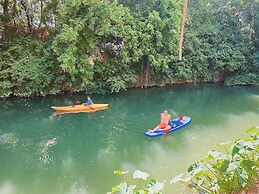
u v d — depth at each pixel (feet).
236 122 36.76
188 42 59.16
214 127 34.60
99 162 25.75
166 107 44.01
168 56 55.26
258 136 15.46
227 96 52.34
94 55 49.14
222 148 28.09
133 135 32.17
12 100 44.29
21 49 46.60
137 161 25.77
